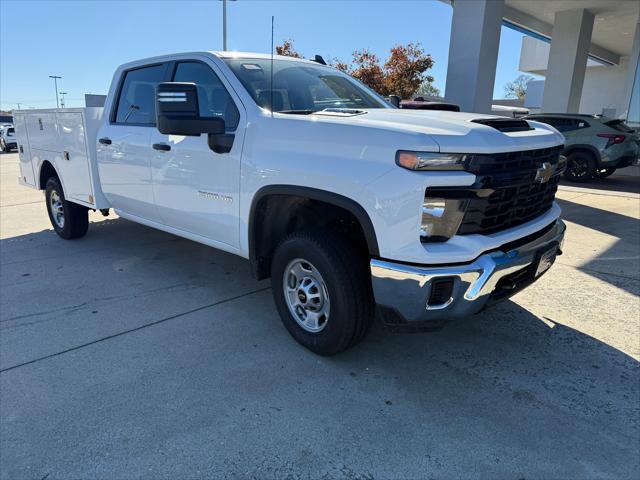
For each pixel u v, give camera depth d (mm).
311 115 3098
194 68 3908
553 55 17953
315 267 2994
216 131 3291
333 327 2982
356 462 2275
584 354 3252
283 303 3338
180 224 4164
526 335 3520
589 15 17438
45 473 2199
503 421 2568
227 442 2402
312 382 2920
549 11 17438
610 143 11086
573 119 11664
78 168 5258
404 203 2477
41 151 5961
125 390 2832
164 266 5051
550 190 3281
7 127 27641
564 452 2342
